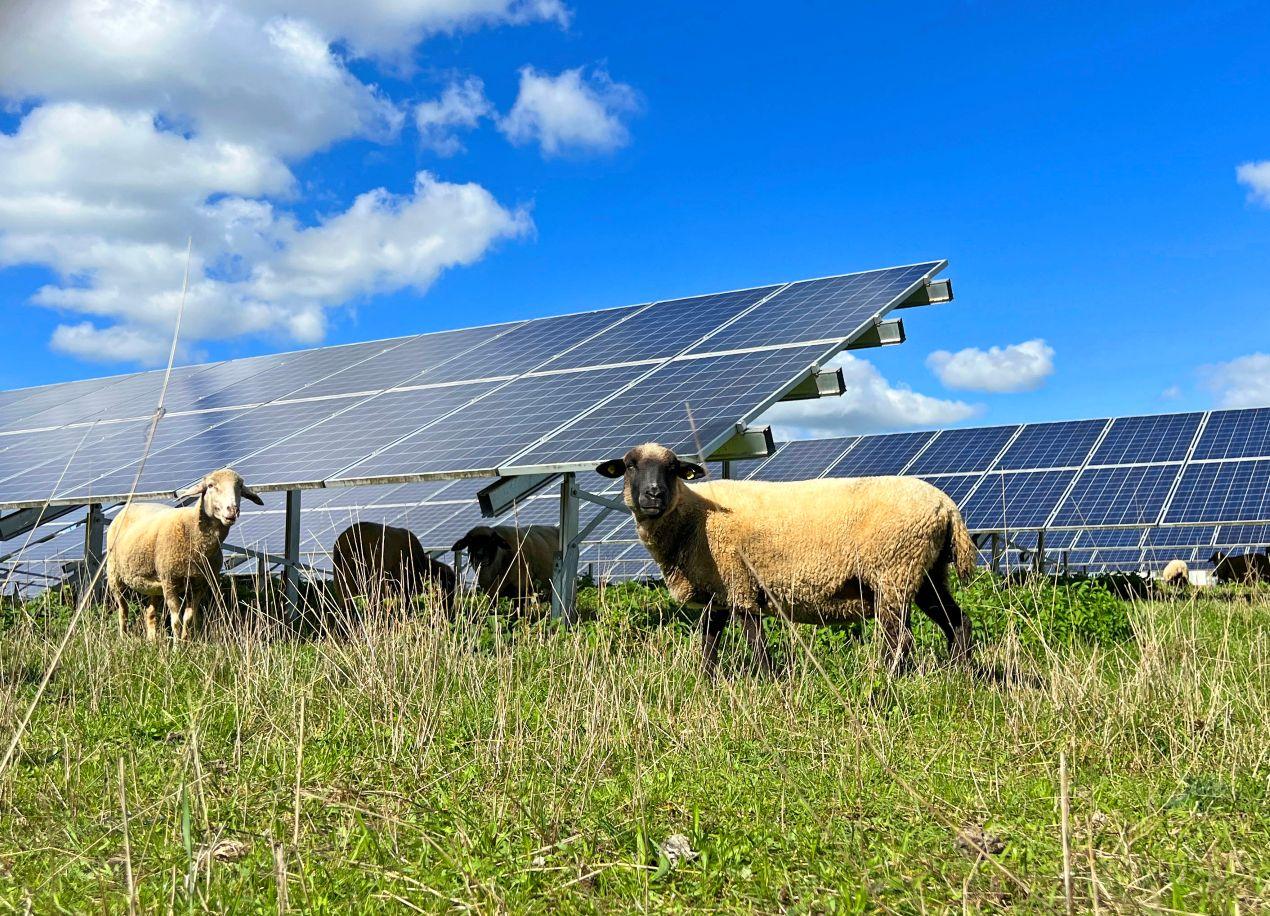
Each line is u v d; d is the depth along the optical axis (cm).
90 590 388
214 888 369
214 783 523
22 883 388
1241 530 2461
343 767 548
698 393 1171
